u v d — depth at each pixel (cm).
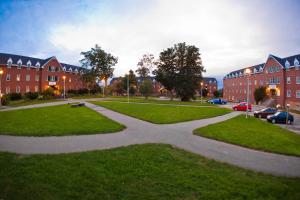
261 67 6475
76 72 7894
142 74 7988
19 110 2656
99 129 1435
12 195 524
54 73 6731
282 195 573
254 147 1130
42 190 552
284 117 2609
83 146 1034
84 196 534
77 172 674
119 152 913
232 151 1049
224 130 1578
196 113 2655
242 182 646
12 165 712
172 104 4191
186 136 1348
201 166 786
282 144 1228
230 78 8675
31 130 1356
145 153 910
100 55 7206
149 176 670
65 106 3269
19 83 5875
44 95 5075
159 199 534
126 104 3816
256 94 5803
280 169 818
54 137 1212
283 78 5275
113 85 9494
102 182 614
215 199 542
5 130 1348
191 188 598
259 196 566
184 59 6188
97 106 3375
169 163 797
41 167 704
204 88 10231
